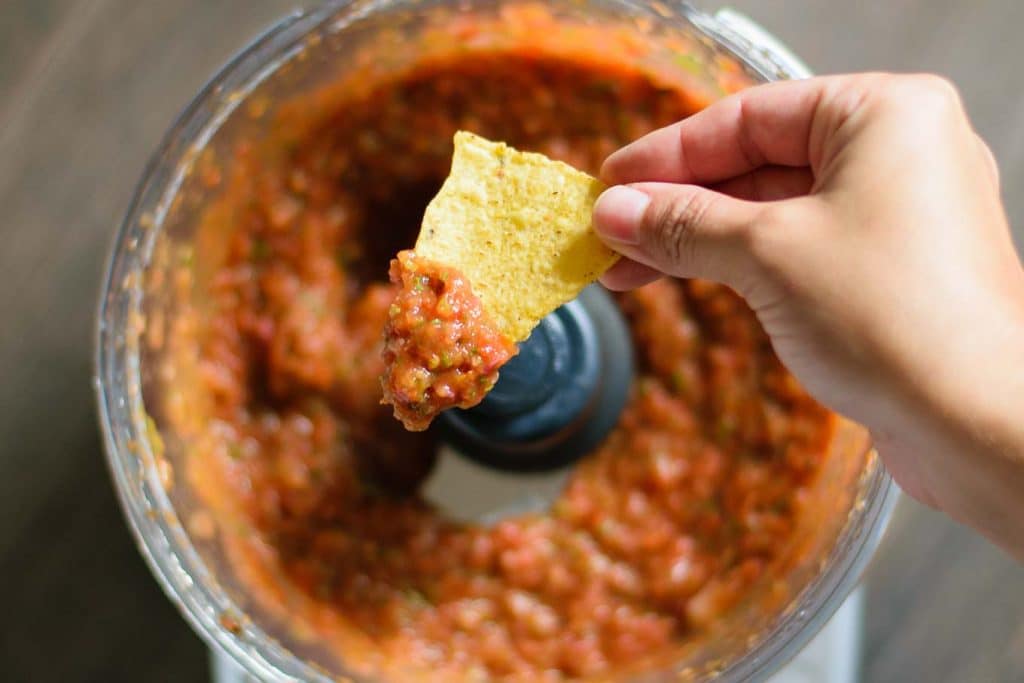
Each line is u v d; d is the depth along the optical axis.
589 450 0.41
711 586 0.40
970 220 0.32
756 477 0.40
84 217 0.42
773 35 0.42
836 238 0.32
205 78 0.42
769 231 0.32
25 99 0.42
